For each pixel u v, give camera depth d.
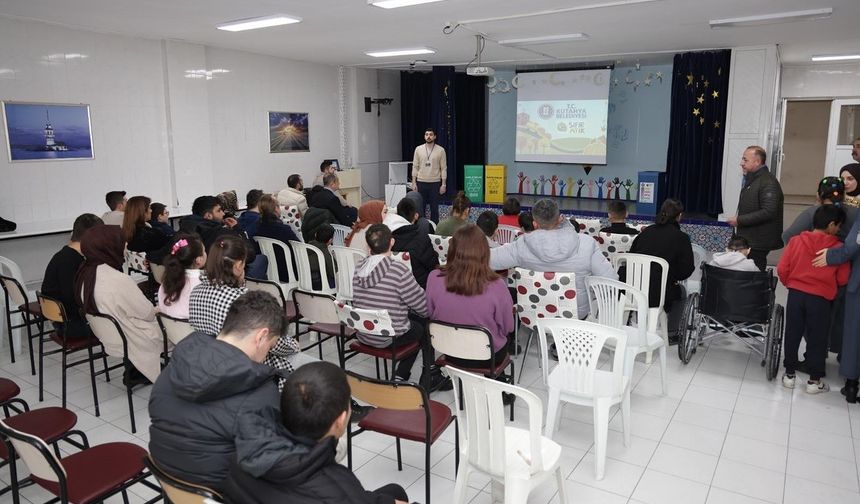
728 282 3.95
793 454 3.12
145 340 3.39
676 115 9.06
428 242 4.25
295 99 9.50
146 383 3.99
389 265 3.28
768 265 7.33
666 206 4.29
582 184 11.39
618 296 3.66
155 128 7.43
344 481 1.52
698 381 4.06
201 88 7.80
